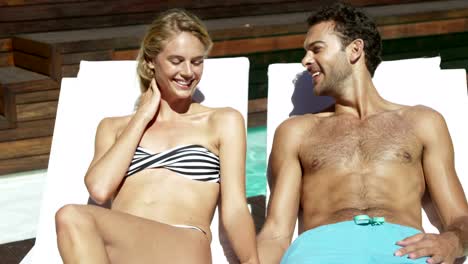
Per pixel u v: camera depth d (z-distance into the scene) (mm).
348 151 3037
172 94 3066
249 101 6930
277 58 7090
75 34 6836
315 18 3170
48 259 3211
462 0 8172
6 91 5859
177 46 2990
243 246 2908
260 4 8039
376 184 2975
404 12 7406
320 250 2770
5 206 5199
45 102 6023
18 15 7000
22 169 5961
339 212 2973
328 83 3135
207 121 3115
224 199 2982
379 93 3518
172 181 2984
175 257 2730
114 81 3615
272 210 3107
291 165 3146
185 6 7766
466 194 3248
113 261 2641
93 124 3527
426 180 3062
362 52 3119
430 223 3152
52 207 3357
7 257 3865
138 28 7289
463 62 7672
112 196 3096
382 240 2770
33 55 6555
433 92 3502
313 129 3150
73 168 3443
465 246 2836
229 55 6891
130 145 2986
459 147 3363
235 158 3045
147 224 2693
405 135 3037
